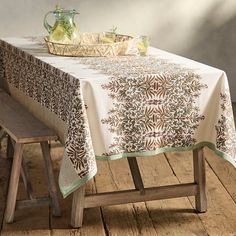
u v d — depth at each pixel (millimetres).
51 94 4523
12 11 6555
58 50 4785
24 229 4414
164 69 4375
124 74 4242
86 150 4113
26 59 4902
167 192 4539
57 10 4906
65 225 4465
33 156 5520
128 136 4266
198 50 6875
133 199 4484
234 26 6863
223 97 4332
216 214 4609
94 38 5219
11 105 5012
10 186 4445
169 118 4316
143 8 6699
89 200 4406
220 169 5312
